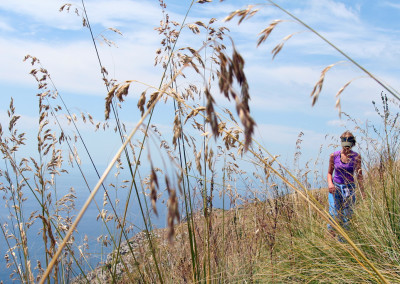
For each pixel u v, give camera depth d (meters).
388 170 4.68
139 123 1.25
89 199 1.31
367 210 4.92
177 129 1.72
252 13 1.46
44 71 3.23
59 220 3.05
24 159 2.95
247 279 3.81
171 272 3.62
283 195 5.21
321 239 4.60
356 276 3.65
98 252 3.46
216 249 3.65
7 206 2.93
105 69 2.94
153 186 1.12
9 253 2.81
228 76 1.10
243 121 1.03
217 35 2.40
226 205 3.79
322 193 6.03
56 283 2.54
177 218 1.03
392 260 3.79
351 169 5.50
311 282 3.95
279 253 4.60
